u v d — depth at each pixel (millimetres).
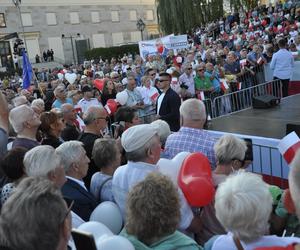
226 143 2855
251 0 29656
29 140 3791
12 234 1270
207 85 9555
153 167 2729
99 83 10453
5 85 21797
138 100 8344
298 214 1222
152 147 2730
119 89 9516
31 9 45031
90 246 1575
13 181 2787
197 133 3420
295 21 20906
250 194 1714
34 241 1257
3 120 3301
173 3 29375
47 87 13930
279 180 4730
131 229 1907
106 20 50719
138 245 1866
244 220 1682
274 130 5852
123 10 51812
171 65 14078
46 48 46438
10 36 21469
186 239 1902
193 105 3451
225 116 7328
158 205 1857
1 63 42062
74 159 2867
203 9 30188
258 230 1703
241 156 2855
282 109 7324
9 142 4703
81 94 8656
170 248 1830
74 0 48031
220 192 1803
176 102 5941
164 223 1854
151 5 53750
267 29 20031
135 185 1998
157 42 14828
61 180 2627
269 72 11344
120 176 2754
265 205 1713
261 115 7020
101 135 4363
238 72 11305
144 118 7488
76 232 1611
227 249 1766
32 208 1296
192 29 29625
